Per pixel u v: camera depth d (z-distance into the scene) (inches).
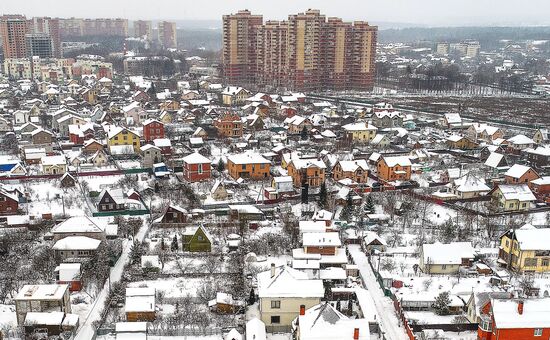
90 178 5255.9
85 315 2834.6
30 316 2613.2
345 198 4559.5
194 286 3144.7
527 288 3009.4
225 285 3132.4
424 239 3873.0
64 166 5364.2
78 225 3590.1
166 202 4566.9
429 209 4495.6
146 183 5083.7
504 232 3801.7
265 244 3671.3
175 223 4062.5
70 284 3075.8
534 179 5093.5
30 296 2679.6
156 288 3097.9
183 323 2716.5
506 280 3230.8
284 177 4881.9
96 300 2997.0
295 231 3814.0
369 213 4347.9
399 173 5290.4
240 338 2504.9
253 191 4955.7
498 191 4635.8
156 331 2630.4
